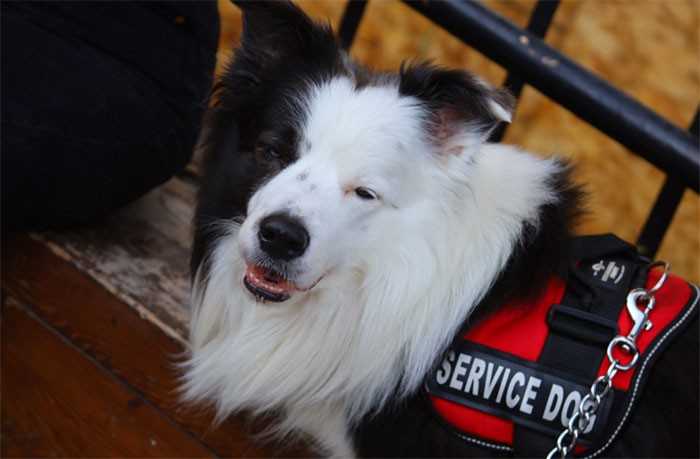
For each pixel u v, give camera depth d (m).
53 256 2.30
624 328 1.60
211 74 2.37
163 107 2.21
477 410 1.64
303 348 1.82
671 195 2.24
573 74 2.02
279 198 1.60
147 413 1.97
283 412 1.98
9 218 2.21
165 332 2.12
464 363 1.66
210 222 1.86
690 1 3.54
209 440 1.94
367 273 1.73
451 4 2.13
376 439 1.77
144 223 2.47
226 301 1.89
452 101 1.70
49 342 2.10
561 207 1.78
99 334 2.12
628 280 1.68
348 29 2.61
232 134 1.81
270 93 1.76
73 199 2.21
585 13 3.71
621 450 1.60
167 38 2.21
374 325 1.74
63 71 2.07
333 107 1.69
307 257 1.59
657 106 3.58
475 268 1.70
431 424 1.71
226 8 3.73
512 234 1.71
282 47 1.80
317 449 1.99
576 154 3.55
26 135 2.03
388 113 1.69
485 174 1.76
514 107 1.61
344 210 1.64
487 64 3.72
